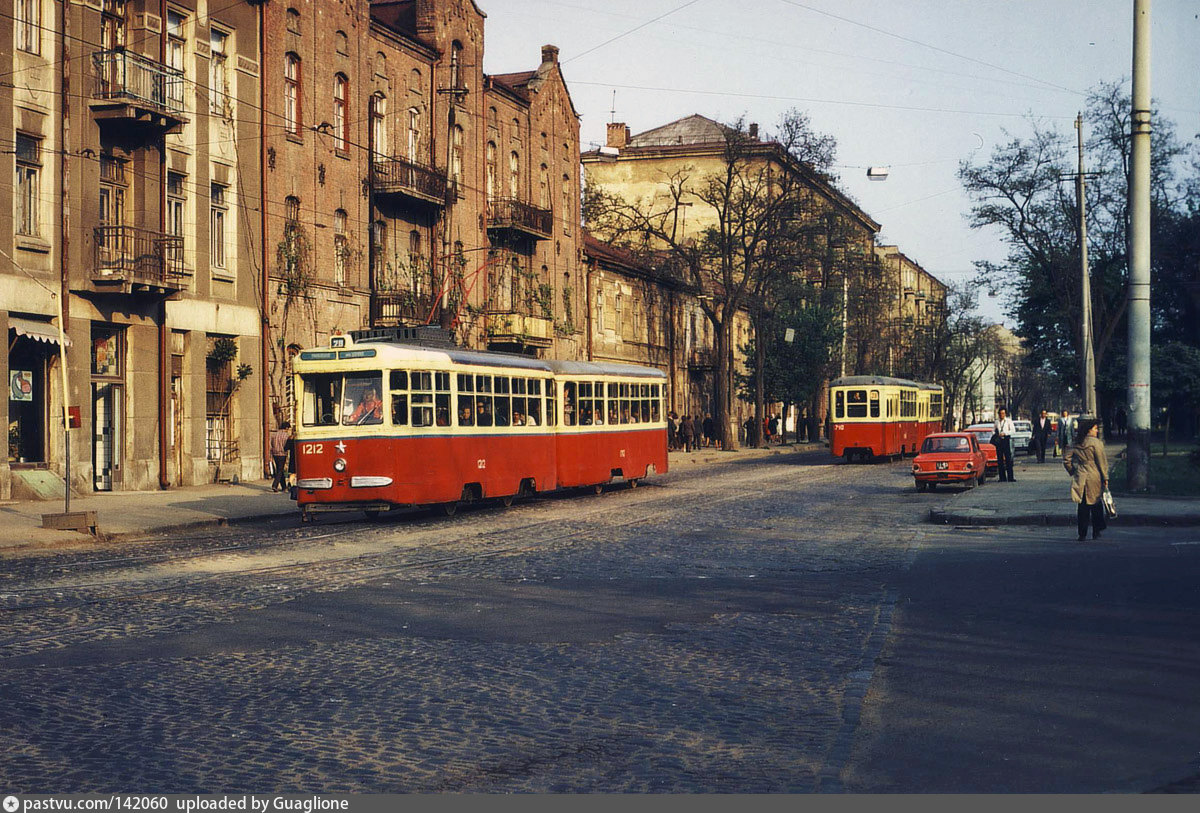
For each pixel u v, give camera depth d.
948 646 9.98
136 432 29.89
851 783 6.25
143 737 7.22
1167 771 6.34
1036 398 147.38
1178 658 9.24
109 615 11.73
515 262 50.47
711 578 14.66
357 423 22.56
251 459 34.19
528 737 7.28
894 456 51.19
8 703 8.08
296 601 12.70
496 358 26.44
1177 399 46.53
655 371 35.19
